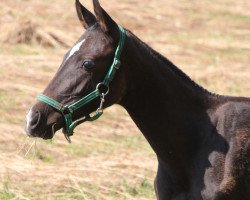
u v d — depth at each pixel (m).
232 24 26.52
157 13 26.72
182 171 8.55
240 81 19.02
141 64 8.40
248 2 30.41
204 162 8.42
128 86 8.42
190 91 8.62
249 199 8.48
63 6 25.66
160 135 8.55
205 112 8.62
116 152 13.93
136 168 12.98
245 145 8.44
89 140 14.45
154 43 22.86
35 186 12.00
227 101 8.72
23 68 18.23
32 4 25.28
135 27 25.06
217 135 8.48
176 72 8.61
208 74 19.22
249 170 8.41
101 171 12.67
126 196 11.72
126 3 27.27
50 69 18.53
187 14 27.38
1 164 12.79
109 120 15.70
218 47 22.59
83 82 8.23
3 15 23.27
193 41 23.27
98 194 11.73
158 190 8.73
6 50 20.27
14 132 14.37
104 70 8.26
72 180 12.15
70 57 8.30
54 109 8.22
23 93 16.53
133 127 15.46
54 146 13.92
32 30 21.34
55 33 21.77
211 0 30.02
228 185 8.33
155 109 8.51
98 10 8.21
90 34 8.33
